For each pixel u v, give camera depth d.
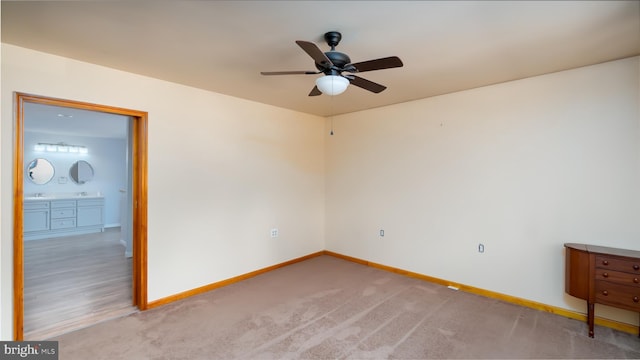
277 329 2.69
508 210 3.29
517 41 2.27
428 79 3.17
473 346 2.43
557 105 2.98
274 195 4.41
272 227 4.39
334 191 5.09
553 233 3.03
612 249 2.62
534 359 2.26
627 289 2.41
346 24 2.01
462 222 3.63
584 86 2.83
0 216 2.32
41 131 6.48
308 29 2.08
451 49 2.41
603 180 2.76
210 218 3.64
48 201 6.35
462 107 3.60
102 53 2.51
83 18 1.94
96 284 3.73
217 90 3.58
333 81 2.07
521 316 2.95
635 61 2.60
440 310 3.07
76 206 6.73
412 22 1.98
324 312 3.02
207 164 3.61
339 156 5.01
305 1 1.73
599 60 2.68
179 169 3.35
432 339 2.53
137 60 2.66
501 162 3.33
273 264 4.41
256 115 4.14
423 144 3.96
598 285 2.53
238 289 3.65
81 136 7.19
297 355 2.30
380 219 4.45
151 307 3.12
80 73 2.68
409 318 2.90
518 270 3.23
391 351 2.36
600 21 1.96
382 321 2.84
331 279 3.99
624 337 2.57
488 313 3.01
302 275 4.16
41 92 2.48
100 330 2.66
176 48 2.41
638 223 2.61
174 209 3.31
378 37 2.20
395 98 3.94
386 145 4.36
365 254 4.65
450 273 3.74
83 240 6.11
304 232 4.90
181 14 1.89
